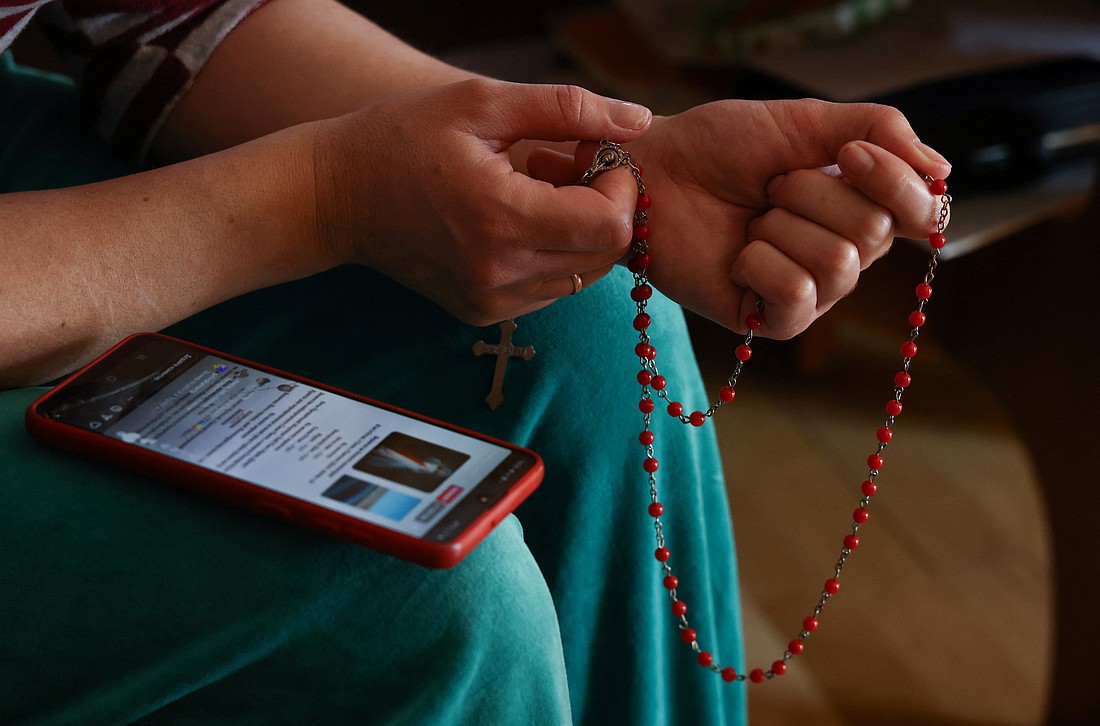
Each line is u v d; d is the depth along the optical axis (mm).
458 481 450
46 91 713
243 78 654
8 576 430
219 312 626
